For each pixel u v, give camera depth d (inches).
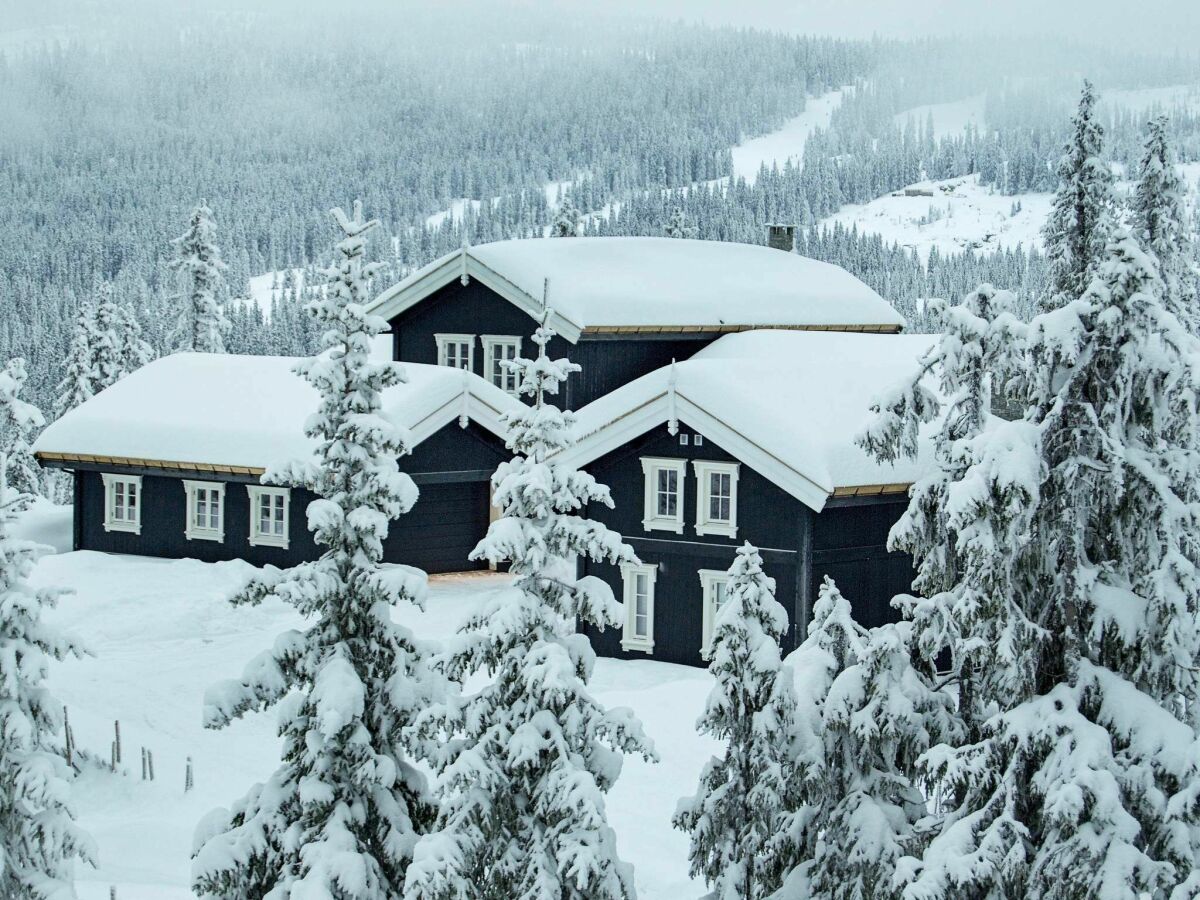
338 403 1023.0
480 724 923.4
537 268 2437.3
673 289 2546.8
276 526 2359.7
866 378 2028.8
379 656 1002.7
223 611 2114.9
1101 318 845.2
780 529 1862.7
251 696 967.0
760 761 949.8
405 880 909.8
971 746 879.7
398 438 1010.7
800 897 935.0
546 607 930.1
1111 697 835.4
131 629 2023.9
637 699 1668.3
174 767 1555.1
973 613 872.3
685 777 1462.8
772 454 1817.2
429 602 2208.4
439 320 2573.8
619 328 2368.4
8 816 1069.8
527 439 941.2
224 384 2571.4
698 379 1914.4
